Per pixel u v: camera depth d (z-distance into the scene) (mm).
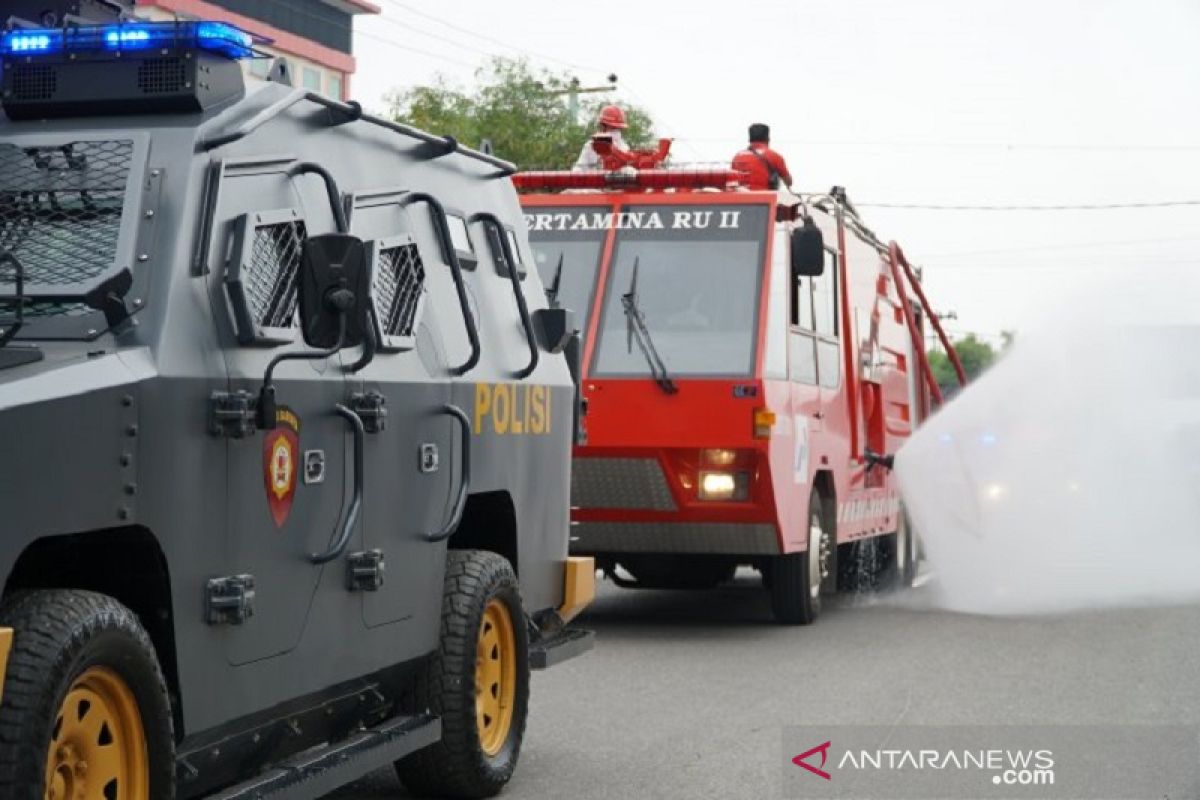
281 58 6523
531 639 8672
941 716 9992
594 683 11250
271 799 5855
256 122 6102
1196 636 13758
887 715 10031
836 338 15664
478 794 7793
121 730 5195
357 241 5703
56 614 4926
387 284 7059
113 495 5121
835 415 15500
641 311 13688
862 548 16984
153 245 5625
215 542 5645
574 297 13836
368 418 6656
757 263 13727
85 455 5012
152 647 5270
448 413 7438
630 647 13031
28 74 5992
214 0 40281
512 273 8516
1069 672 11742
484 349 8055
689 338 13547
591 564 9266
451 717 7543
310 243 5672
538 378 8656
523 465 8422
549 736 9398
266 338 5852
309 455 6238
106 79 5938
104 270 5504
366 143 7230
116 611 5121
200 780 5910
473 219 8312
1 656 4617
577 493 13664
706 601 16656
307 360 6246
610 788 8117
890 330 18078
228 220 5891
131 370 5270
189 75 5902
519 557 8414
